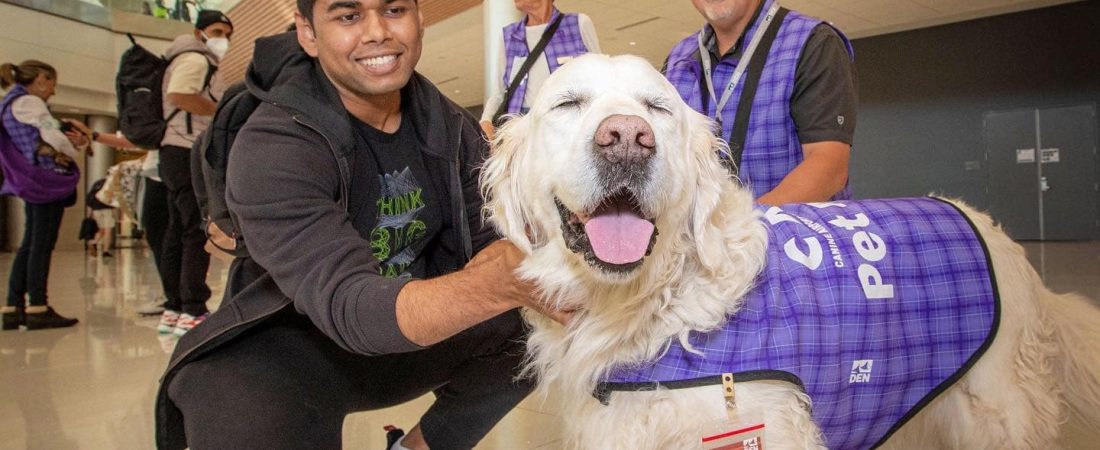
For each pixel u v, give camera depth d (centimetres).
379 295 130
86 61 1382
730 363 132
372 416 271
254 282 158
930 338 150
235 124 164
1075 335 178
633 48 1248
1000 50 1147
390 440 198
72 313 534
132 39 425
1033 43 1116
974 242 160
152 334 439
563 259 136
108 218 1270
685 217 136
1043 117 1121
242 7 1083
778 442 134
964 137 1195
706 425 130
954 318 152
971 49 1173
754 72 225
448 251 193
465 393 187
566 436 161
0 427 254
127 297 638
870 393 145
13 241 1542
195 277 426
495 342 186
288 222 141
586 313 141
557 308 140
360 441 242
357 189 166
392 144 174
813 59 215
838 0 1011
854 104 216
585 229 126
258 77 165
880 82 1273
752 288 138
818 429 143
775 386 135
